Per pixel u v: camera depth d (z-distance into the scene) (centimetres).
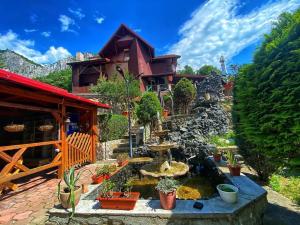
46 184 529
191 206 285
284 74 253
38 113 776
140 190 475
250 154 503
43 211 364
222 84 1614
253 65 307
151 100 1131
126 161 646
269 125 264
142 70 2206
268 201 401
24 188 497
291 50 251
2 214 355
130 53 2219
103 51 2292
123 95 1371
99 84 1428
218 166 498
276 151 272
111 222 281
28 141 798
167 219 268
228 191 303
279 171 538
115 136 1088
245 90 318
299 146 248
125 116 1245
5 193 461
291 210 363
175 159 831
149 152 886
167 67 2394
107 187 355
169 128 1148
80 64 2228
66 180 317
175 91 1612
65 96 560
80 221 288
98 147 877
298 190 457
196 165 670
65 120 620
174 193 287
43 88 455
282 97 251
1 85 389
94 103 735
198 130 1036
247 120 313
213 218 262
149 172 527
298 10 281
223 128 1118
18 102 631
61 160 591
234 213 262
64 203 305
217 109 1226
